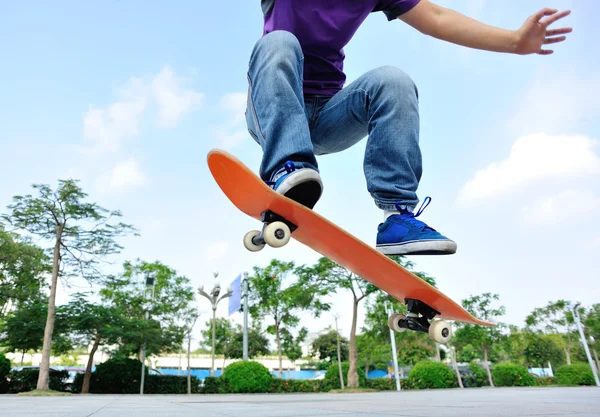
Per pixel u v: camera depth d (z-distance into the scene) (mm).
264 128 1294
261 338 35219
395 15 1673
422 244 1280
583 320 28281
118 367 20594
